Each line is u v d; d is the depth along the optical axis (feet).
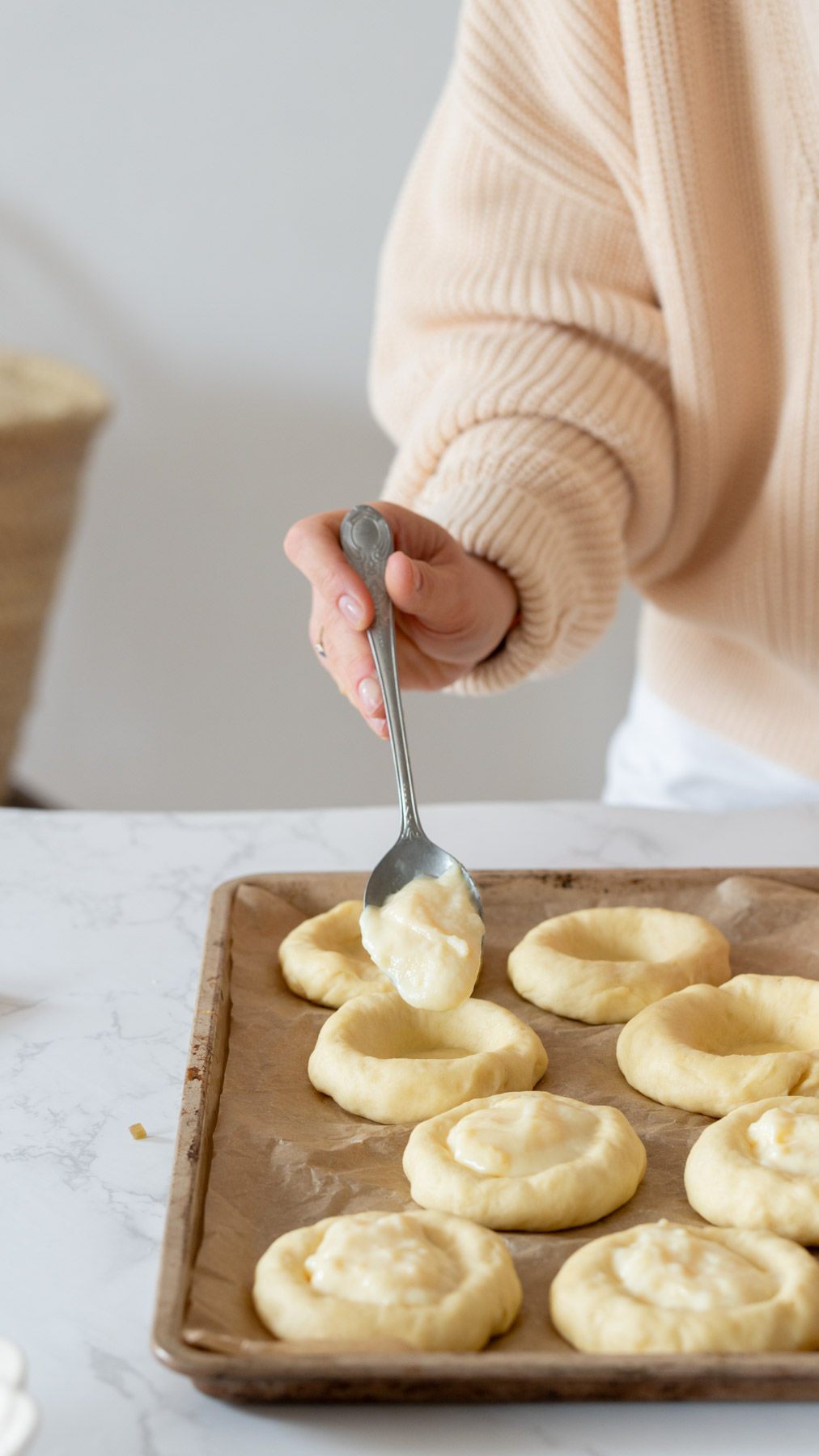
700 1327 2.90
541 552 3.80
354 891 3.72
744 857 3.94
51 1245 3.06
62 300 7.44
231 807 8.23
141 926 3.72
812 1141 3.16
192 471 7.61
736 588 4.21
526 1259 3.07
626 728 4.86
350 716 7.93
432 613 3.53
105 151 7.06
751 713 4.46
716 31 3.81
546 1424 2.85
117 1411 2.86
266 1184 3.16
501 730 7.64
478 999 3.51
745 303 3.99
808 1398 2.86
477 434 3.96
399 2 6.53
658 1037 3.38
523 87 3.99
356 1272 2.96
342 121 6.79
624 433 3.96
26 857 3.93
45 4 6.79
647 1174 3.23
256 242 7.10
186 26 6.73
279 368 7.34
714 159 3.88
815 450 3.95
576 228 4.02
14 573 6.63
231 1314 2.94
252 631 7.86
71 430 6.49
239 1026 3.43
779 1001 3.48
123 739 8.21
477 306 4.08
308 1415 2.86
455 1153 3.17
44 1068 3.37
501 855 3.94
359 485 7.50
